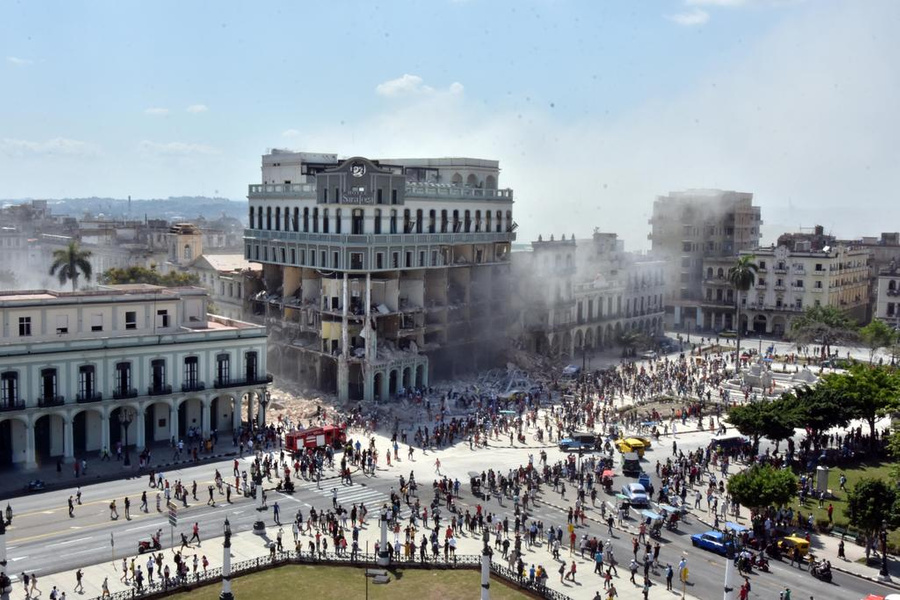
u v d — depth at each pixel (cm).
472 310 13350
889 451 9475
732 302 19475
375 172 11212
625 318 17200
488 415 10906
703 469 8969
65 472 8244
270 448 9244
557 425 10525
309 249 11706
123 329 9231
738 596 5834
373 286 11688
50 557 6206
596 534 7094
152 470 8088
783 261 18788
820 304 18450
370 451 8812
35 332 8631
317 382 11750
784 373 14300
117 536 6650
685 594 5897
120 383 8856
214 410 9956
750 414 8956
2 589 5394
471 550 6631
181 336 9238
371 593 5809
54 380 8425
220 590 5772
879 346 15488
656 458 9431
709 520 7494
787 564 6562
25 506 7281
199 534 6756
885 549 6381
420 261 11994
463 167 13588
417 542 6744
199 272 14838
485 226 13388
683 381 13088
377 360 11350
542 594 5759
